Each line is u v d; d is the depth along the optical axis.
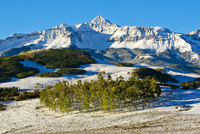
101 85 89.25
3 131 65.69
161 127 51.03
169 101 86.00
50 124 68.50
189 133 44.78
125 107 82.62
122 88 82.75
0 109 98.44
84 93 88.56
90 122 65.44
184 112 63.19
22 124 72.50
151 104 83.44
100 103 83.25
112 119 65.75
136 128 53.00
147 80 92.50
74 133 55.44
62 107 83.19
